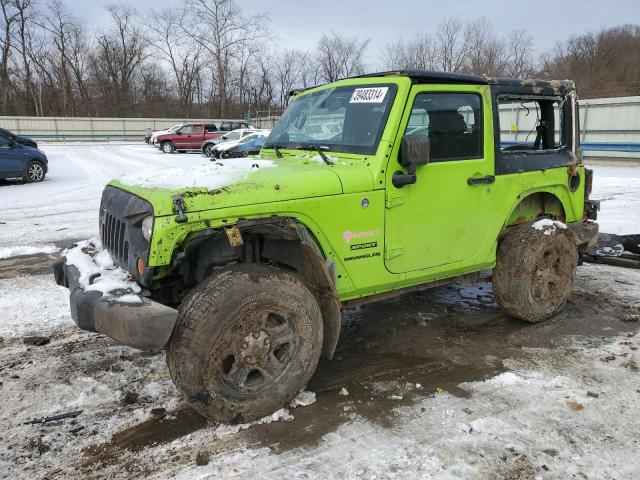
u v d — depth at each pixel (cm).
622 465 283
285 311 325
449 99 397
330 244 347
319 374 392
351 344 447
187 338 296
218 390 309
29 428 321
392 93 371
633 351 425
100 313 292
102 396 357
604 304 535
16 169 1541
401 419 328
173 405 345
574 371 391
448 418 329
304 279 366
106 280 319
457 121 404
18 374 389
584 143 2116
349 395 359
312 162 384
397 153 365
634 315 504
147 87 5912
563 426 318
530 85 452
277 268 335
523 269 455
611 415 330
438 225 399
